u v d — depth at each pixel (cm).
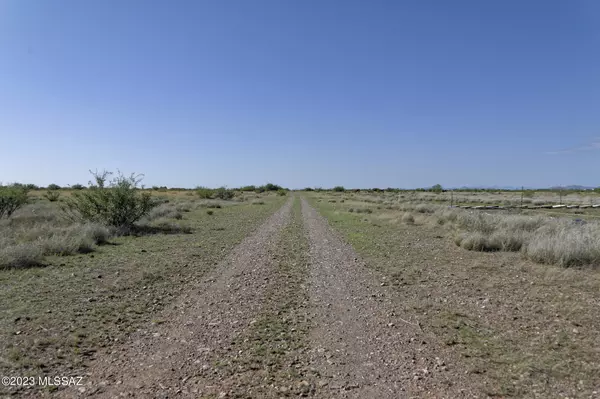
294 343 552
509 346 541
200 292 816
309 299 773
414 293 817
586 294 782
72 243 1252
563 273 930
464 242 1356
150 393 413
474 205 4119
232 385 431
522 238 1320
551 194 7256
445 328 614
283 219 2525
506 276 951
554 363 486
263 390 421
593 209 3384
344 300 768
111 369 468
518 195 6981
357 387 430
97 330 592
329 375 458
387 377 454
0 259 1003
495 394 414
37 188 7056
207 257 1198
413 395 414
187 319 649
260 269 1041
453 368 476
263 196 7462
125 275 945
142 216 2120
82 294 779
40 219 1969
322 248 1386
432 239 1591
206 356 506
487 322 639
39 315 651
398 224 2169
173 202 4128
